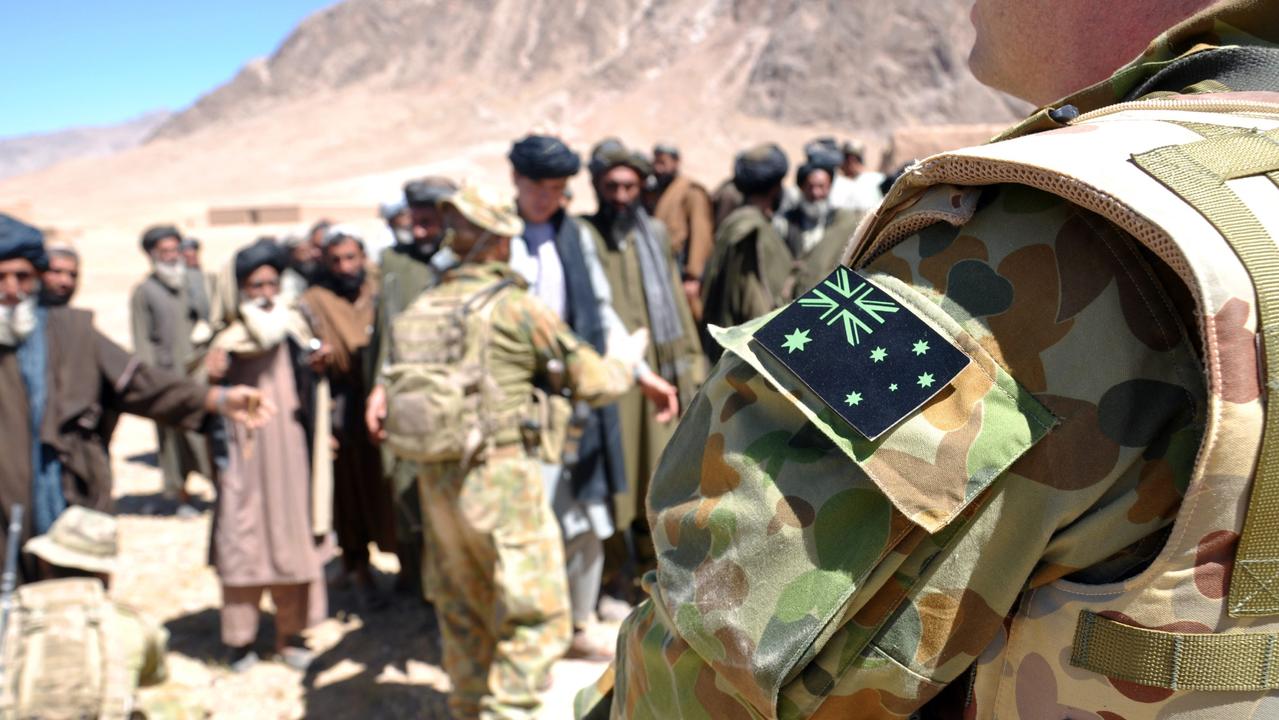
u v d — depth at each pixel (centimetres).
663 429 423
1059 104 80
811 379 64
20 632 246
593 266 380
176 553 559
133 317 671
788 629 63
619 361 296
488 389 277
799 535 64
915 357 63
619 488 373
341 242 466
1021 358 61
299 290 542
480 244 290
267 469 387
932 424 61
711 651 67
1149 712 58
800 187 658
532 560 281
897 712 64
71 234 3366
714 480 69
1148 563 60
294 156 11525
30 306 304
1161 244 56
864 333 65
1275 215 57
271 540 388
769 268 511
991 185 66
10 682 233
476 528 280
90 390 311
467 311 280
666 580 72
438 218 420
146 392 321
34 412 301
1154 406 59
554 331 282
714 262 525
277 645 411
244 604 400
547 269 375
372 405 348
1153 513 59
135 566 533
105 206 8481
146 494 696
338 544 473
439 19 15425
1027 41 92
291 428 391
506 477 281
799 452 65
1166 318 59
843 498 63
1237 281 54
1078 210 62
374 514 473
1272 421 54
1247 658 56
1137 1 82
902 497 60
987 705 67
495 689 281
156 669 286
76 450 311
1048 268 62
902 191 70
